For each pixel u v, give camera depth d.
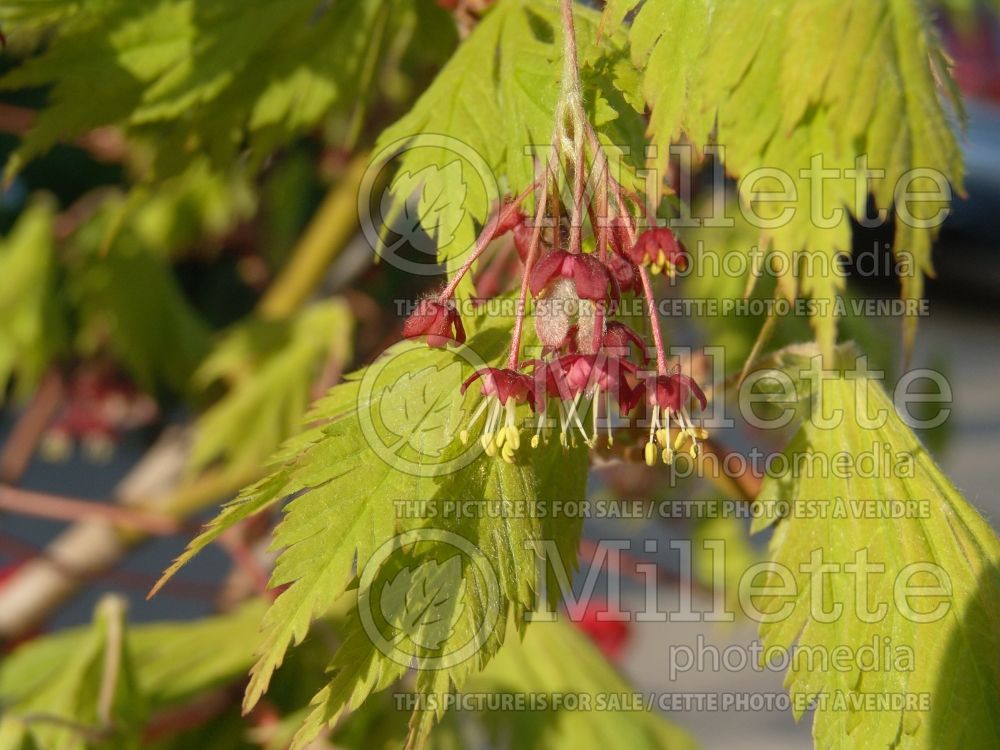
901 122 0.42
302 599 0.40
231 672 0.59
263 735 0.55
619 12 0.42
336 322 0.73
